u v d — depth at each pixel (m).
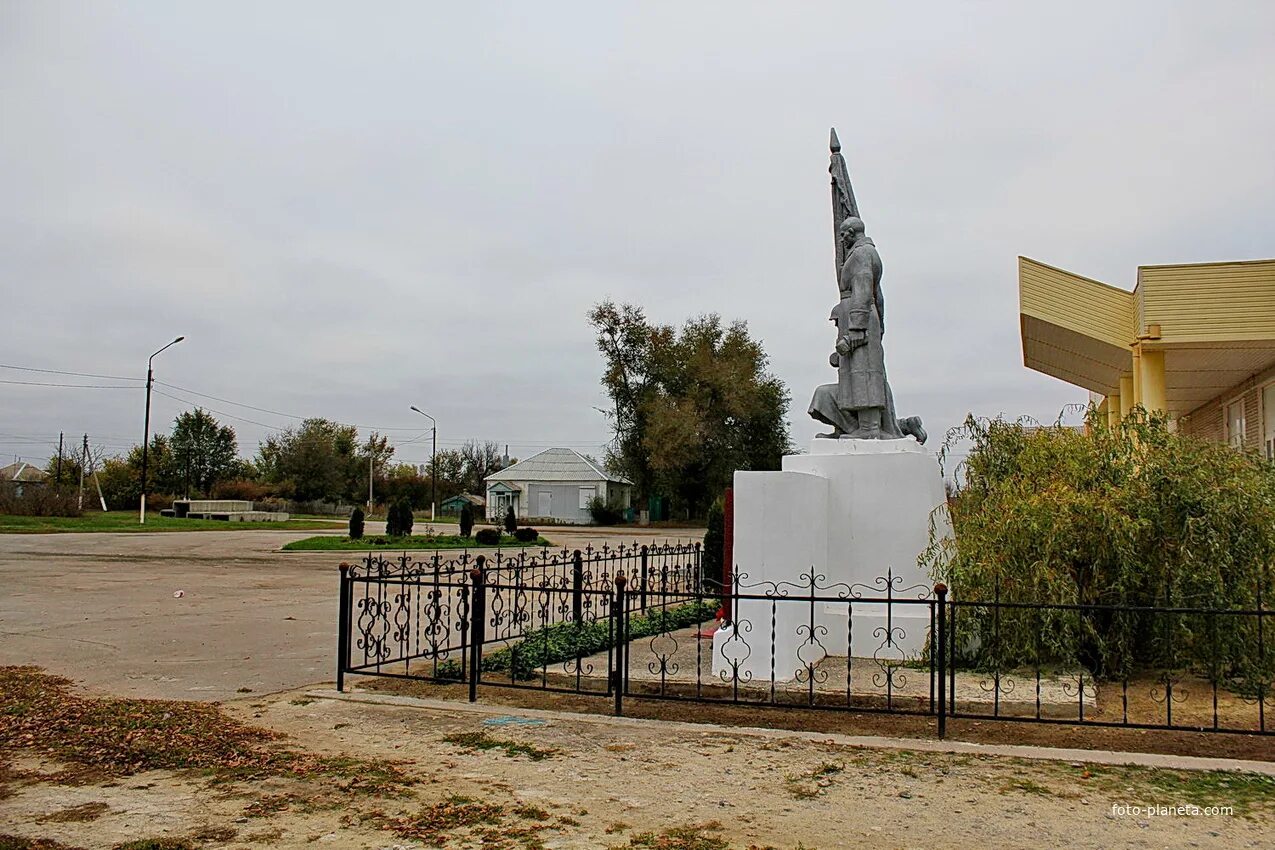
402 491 71.31
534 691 8.15
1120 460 8.91
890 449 9.85
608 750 6.27
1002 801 5.22
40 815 4.88
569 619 13.44
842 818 4.95
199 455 70.44
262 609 14.31
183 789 5.35
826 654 9.50
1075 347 18.09
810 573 8.80
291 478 68.81
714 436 54.94
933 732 6.81
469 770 5.79
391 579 8.50
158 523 39.62
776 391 55.91
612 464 58.97
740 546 8.49
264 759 5.94
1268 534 8.12
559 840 4.60
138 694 8.03
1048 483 8.94
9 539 30.22
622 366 56.94
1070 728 6.94
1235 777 5.65
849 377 10.24
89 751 6.04
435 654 8.70
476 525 52.38
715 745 6.41
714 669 8.58
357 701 7.76
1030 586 8.31
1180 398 22.22
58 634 11.48
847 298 10.47
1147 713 7.34
